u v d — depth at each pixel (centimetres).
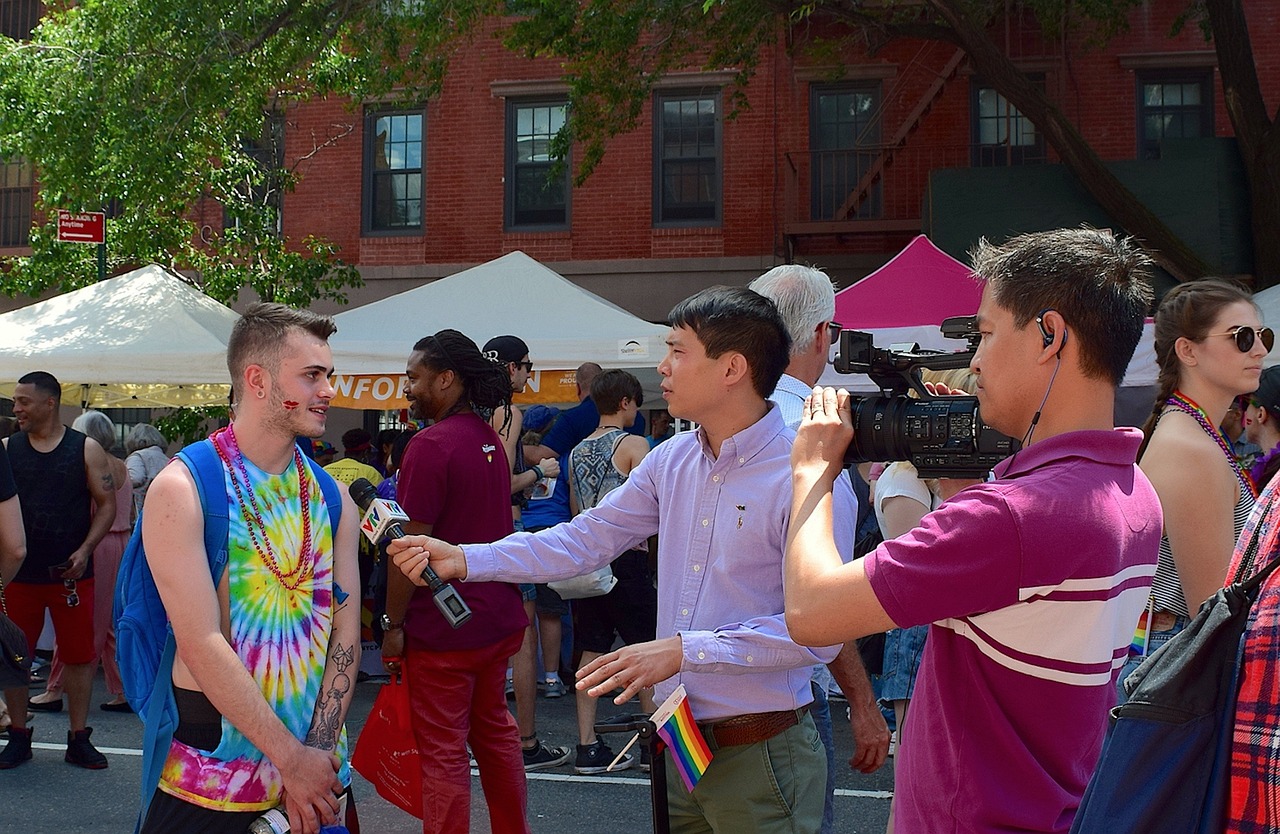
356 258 1585
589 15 1215
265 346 279
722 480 262
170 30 1146
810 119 1508
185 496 265
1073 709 171
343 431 1564
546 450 725
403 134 1594
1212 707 144
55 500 594
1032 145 1451
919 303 813
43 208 1380
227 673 259
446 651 403
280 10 1171
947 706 179
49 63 1196
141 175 1146
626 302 1521
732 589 258
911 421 189
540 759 606
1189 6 1312
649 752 241
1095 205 1258
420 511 405
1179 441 282
